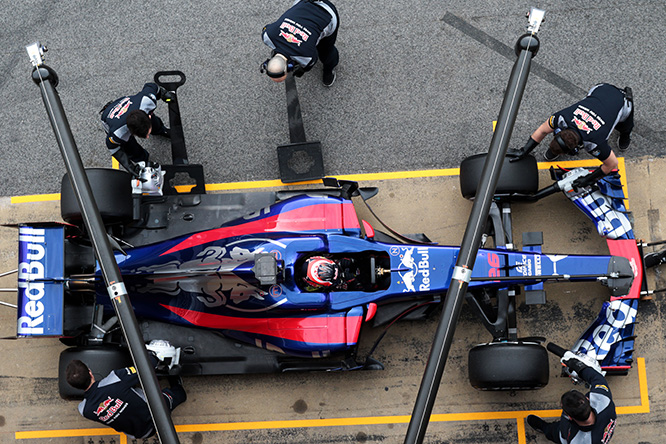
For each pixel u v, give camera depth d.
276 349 5.50
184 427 6.20
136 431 5.47
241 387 6.21
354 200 6.46
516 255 5.54
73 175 4.35
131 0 6.83
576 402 5.01
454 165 6.46
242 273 5.14
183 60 6.75
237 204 5.93
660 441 6.03
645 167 6.41
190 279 5.30
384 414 6.13
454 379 6.16
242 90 6.68
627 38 6.60
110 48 6.78
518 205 6.39
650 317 6.16
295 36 5.57
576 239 6.33
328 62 6.29
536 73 6.59
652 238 6.33
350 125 6.57
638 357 6.12
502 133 4.33
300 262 5.33
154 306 5.54
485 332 6.17
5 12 6.83
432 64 6.62
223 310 5.42
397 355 6.18
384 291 5.36
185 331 5.74
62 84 6.74
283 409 6.18
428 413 3.80
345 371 6.20
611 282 5.41
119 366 5.46
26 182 6.61
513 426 6.08
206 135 6.62
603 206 5.81
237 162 6.57
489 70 6.58
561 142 5.23
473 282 5.45
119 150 5.72
